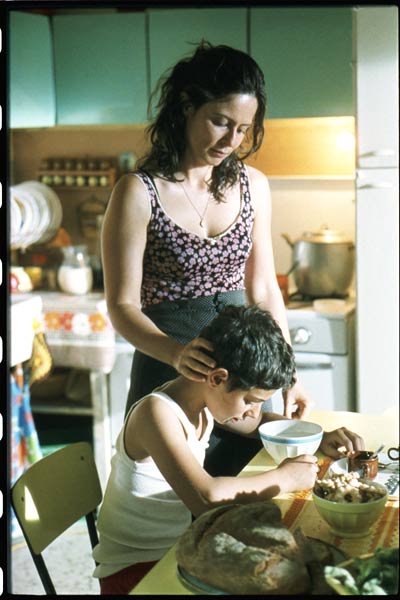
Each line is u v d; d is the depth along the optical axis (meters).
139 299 2.05
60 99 3.70
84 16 3.61
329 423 2.04
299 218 3.96
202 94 1.89
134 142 4.11
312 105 3.44
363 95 3.14
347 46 3.37
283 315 2.22
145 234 2.04
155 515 1.70
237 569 1.21
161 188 2.02
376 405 3.30
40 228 4.00
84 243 4.23
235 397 1.62
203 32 3.49
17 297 3.25
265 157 3.92
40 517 1.71
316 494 1.51
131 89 3.62
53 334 3.67
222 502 1.54
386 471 1.73
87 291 3.90
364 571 1.17
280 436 1.85
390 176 3.16
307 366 3.46
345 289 3.65
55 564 3.06
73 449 1.86
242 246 2.10
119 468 1.73
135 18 3.56
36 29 3.58
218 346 1.61
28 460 3.18
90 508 1.86
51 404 3.96
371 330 3.26
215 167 2.05
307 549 1.27
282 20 3.41
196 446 1.72
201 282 2.09
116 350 3.64
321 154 3.86
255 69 1.92
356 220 3.21
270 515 1.33
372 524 1.45
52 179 4.14
